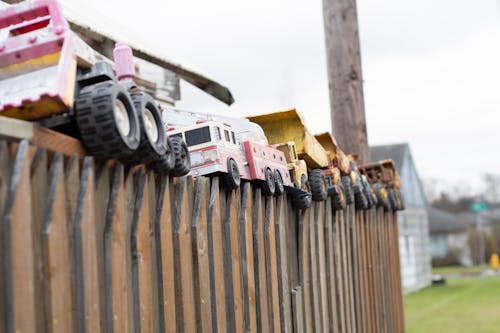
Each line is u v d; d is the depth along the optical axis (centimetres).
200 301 386
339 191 621
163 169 357
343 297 635
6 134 258
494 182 11294
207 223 403
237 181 429
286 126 556
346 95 849
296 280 541
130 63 346
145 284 339
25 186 261
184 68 774
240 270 442
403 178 3588
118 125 298
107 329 310
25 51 298
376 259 776
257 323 459
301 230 547
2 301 249
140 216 338
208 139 411
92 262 298
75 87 310
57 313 274
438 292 2948
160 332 354
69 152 296
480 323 1647
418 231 3797
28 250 259
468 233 6981
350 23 855
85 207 295
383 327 784
